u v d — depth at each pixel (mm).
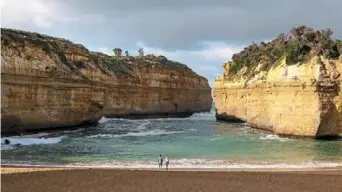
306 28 58781
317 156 33156
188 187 21078
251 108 63312
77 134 52969
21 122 48062
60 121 55906
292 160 31172
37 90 50812
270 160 31266
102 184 21562
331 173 25391
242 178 23391
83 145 41406
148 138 49562
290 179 23234
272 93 51281
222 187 21125
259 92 59000
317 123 43438
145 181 22406
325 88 43531
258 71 62406
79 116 61188
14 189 20250
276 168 27516
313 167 27844
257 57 71562
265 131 55719
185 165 28938
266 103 55625
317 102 43375
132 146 41156
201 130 62781
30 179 22453
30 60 50094
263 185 21688
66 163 29922
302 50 47844
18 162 30016
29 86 49281
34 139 43875
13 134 46562
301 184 22031
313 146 39156
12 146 38875
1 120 44594
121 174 24219
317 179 23297
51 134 51125
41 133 51250
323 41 47031
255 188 21016
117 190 20328
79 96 60688
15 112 46812
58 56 59281
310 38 50344
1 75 44719
